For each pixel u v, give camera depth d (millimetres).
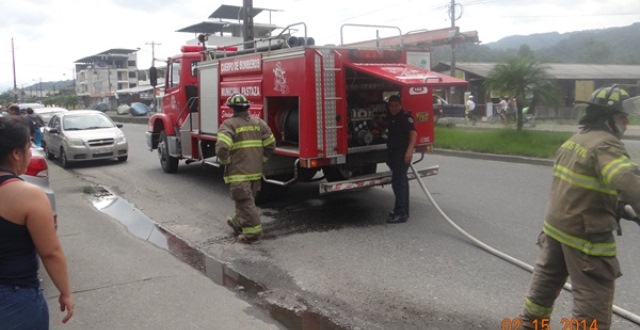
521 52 17188
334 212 8188
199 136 10320
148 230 7445
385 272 5500
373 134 8125
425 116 8406
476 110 30641
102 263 5820
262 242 6719
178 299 4809
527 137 15781
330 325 4281
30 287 2596
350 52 7441
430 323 4297
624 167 3012
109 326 4246
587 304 3289
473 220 7488
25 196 2523
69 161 14133
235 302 4754
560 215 3381
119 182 11484
